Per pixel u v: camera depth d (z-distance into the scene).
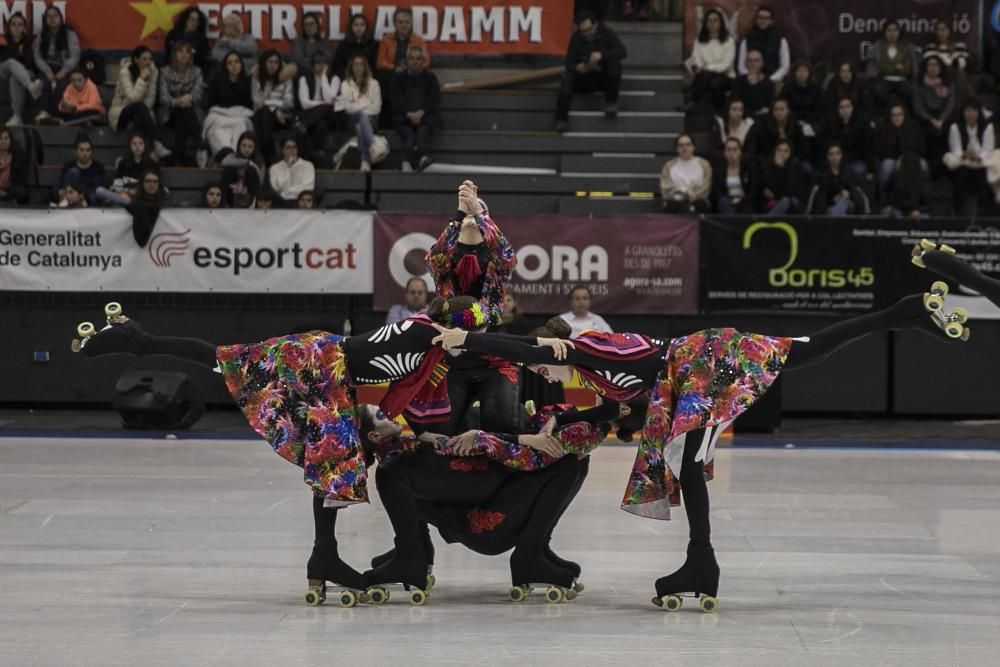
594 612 13.22
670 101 35.94
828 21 36.22
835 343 13.14
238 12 35.78
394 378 13.23
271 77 33.62
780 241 30.44
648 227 30.58
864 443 27.78
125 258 30.66
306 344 13.25
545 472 13.55
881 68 34.59
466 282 14.30
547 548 14.12
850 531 17.97
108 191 31.47
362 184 33.25
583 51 34.75
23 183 32.34
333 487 12.90
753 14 36.19
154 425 28.94
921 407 31.42
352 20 34.69
